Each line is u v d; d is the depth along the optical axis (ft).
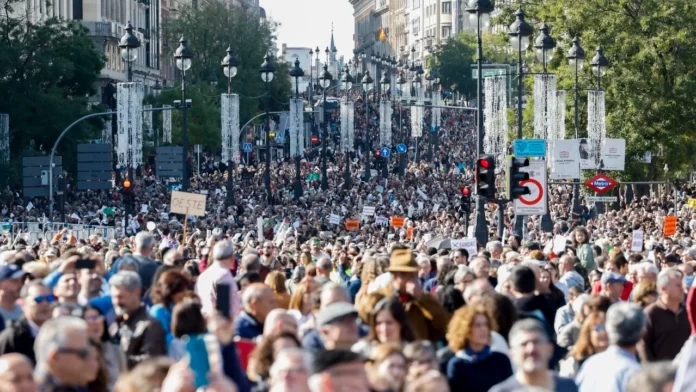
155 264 142.51
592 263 208.23
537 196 267.59
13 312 111.96
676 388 79.66
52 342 80.12
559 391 90.33
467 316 94.22
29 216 483.10
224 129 540.93
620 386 90.94
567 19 555.28
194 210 259.19
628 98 533.96
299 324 112.06
